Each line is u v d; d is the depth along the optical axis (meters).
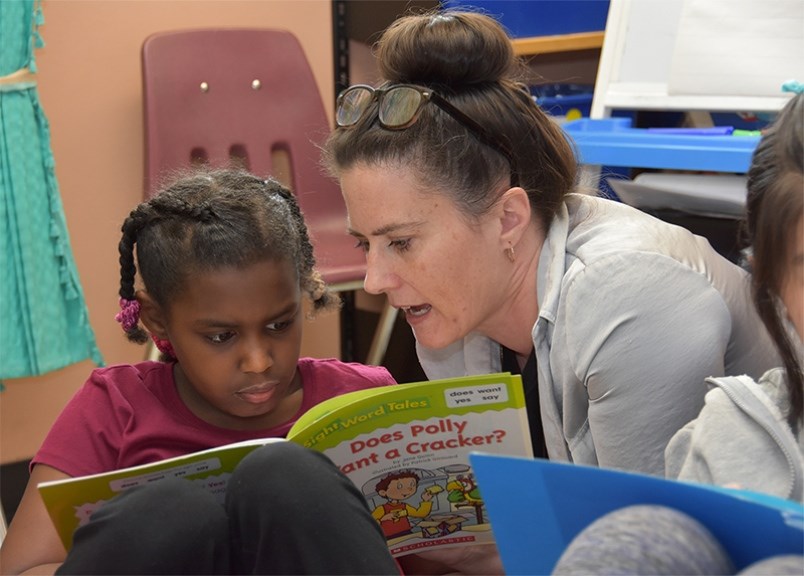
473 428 0.96
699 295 1.07
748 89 1.87
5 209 1.93
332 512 0.80
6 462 2.29
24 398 2.29
